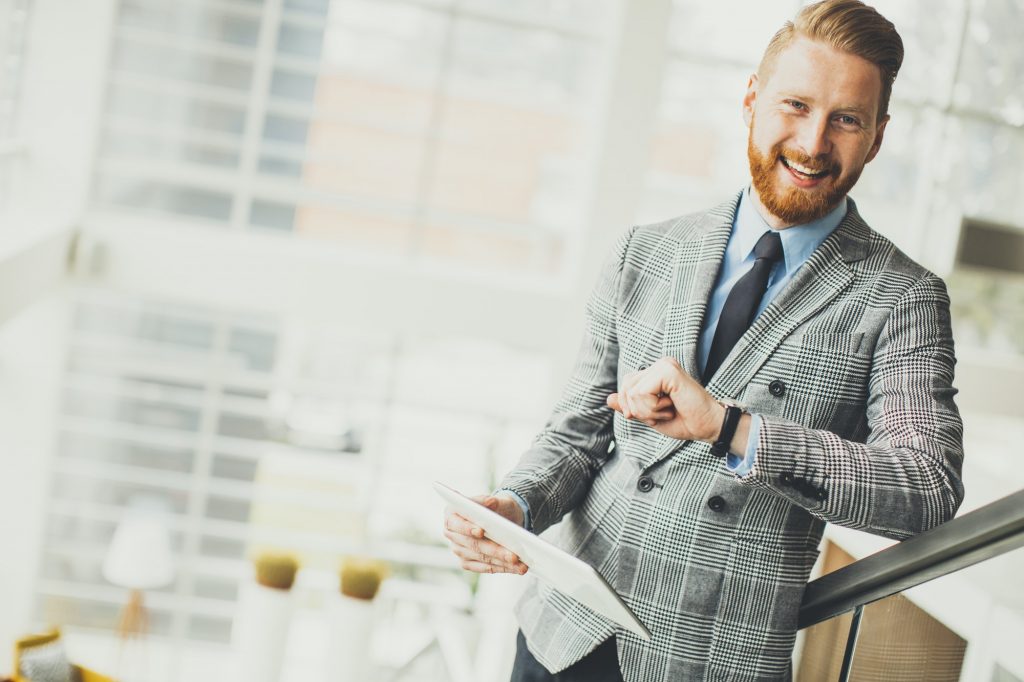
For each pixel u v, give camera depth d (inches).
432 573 228.5
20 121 187.5
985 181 209.3
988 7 205.8
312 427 232.4
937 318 49.2
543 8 239.6
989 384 198.2
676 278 54.0
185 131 207.8
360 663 206.1
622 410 46.5
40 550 203.8
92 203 213.0
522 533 43.9
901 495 43.8
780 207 49.9
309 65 205.0
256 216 234.7
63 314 193.5
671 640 51.3
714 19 214.1
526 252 277.4
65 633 226.8
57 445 225.5
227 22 223.0
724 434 44.6
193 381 213.8
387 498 216.4
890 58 47.4
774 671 50.9
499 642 216.1
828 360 49.5
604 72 192.4
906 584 49.8
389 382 210.5
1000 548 44.6
